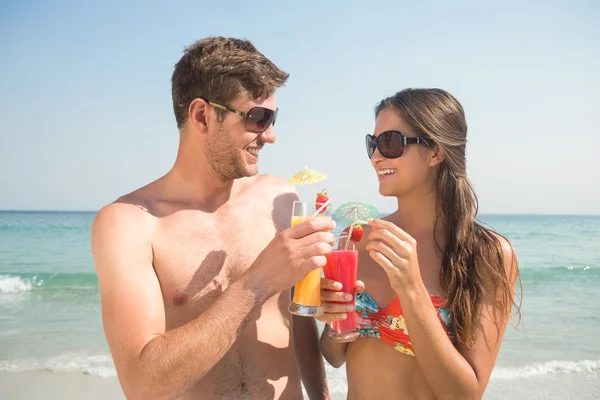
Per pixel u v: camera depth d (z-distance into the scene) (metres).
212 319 1.76
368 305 2.42
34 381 6.78
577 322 10.69
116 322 1.86
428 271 2.50
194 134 2.22
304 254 1.79
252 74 2.10
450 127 2.45
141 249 2.03
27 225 46.94
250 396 2.18
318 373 2.69
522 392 6.61
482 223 2.62
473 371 2.20
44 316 10.97
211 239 2.26
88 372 7.12
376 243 2.00
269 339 2.30
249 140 2.15
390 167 2.46
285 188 2.74
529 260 22.52
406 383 2.31
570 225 54.97
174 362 1.70
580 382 6.95
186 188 2.31
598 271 18.64
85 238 31.44
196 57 2.17
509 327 10.26
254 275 1.82
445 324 2.36
